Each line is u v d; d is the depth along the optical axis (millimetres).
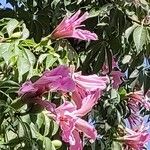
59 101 455
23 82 423
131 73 648
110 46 616
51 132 424
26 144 407
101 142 685
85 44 631
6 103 406
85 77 445
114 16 618
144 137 672
